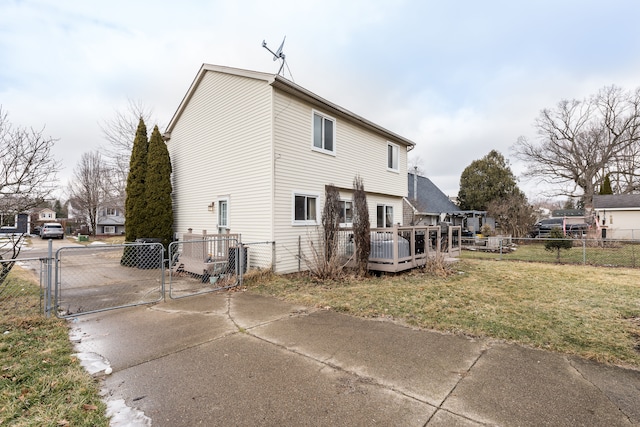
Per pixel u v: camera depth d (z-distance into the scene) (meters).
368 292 6.46
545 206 45.72
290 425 2.31
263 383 2.91
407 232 9.10
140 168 11.48
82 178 29.78
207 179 10.75
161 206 11.44
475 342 3.89
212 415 2.43
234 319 4.85
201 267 7.99
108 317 4.95
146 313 5.18
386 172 13.26
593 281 7.68
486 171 30.55
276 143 8.48
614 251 15.14
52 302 5.82
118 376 3.04
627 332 4.18
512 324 4.50
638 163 28.47
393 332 4.25
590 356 3.45
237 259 7.66
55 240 26.02
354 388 2.81
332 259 7.90
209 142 10.64
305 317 4.95
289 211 8.82
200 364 3.30
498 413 2.43
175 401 2.62
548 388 2.80
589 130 27.45
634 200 22.84
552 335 4.08
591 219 24.70
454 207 26.02
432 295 6.20
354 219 8.23
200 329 4.40
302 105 9.30
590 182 27.14
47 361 3.31
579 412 2.44
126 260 10.96
